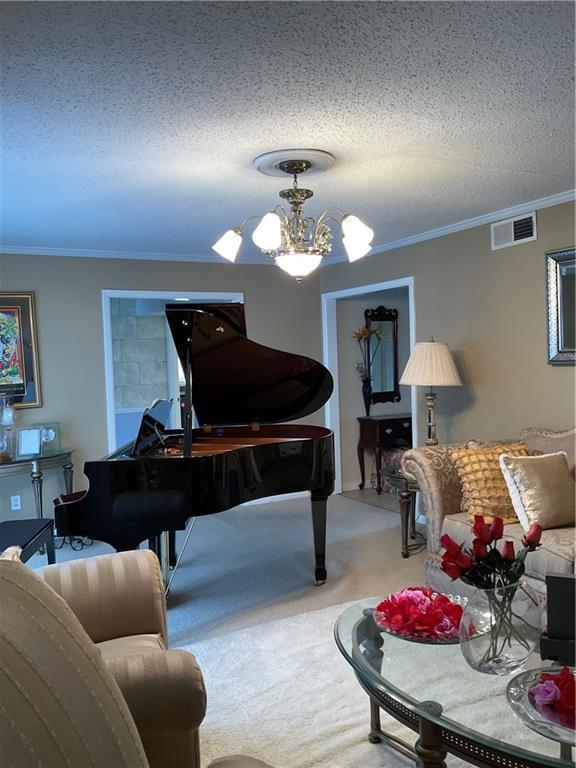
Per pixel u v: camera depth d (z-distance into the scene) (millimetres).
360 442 6480
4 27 1646
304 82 2049
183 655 1652
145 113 2271
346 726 2334
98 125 2375
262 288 6059
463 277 4598
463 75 2031
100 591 2189
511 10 1640
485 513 3357
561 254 3795
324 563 3854
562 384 3889
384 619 2227
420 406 5094
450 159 2930
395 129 2512
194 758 1664
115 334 7215
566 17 1679
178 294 5629
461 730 1626
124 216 3939
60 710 785
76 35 1702
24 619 812
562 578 1850
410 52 1863
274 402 4188
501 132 2576
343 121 2410
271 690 2609
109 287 5293
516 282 4160
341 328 6422
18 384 4902
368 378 6531
